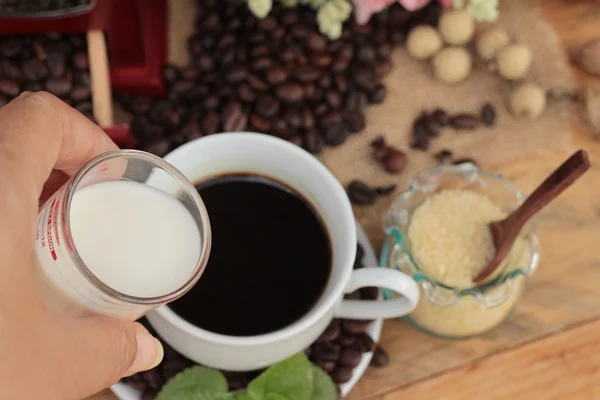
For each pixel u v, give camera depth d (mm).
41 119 333
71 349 319
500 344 472
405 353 468
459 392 462
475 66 540
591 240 496
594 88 530
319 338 446
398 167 504
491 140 522
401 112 528
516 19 547
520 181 512
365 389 460
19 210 306
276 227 430
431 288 439
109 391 450
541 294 483
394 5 535
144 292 336
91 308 326
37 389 306
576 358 470
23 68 497
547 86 531
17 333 296
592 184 508
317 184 419
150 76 509
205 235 344
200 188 430
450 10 530
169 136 499
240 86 507
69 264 316
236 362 408
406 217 461
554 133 523
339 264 404
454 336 460
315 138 505
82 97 493
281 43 522
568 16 549
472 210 459
